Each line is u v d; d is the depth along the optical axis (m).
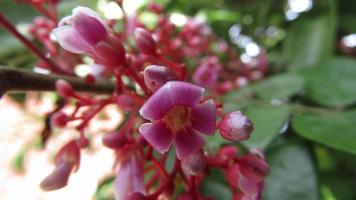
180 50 0.07
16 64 0.07
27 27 0.07
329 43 0.08
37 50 0.05
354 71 0.06
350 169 0.08
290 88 0.06
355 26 0.09
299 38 0.08
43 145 0.09
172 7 0.10
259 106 0.06
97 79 0.05
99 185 0.08
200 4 0.10
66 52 0.06
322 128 0.05
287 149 0.06
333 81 0.06
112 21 0.06
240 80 0.07
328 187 0.08
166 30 0.07
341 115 0.06
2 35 0.07
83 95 0.05
